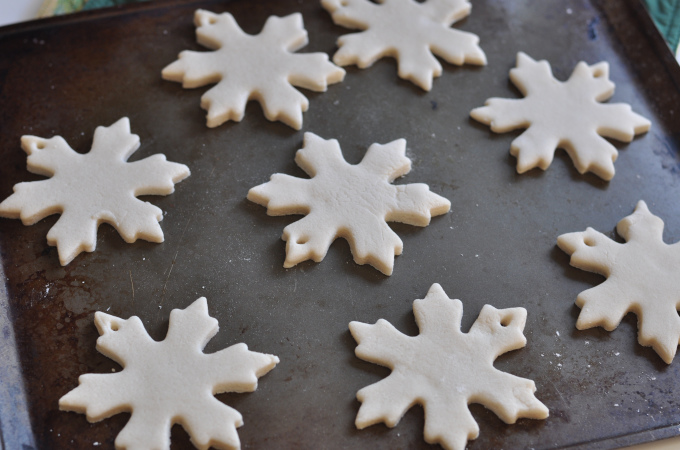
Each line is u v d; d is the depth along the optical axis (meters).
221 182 0.54
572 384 0.50
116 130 0.55
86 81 0.57
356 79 0.58
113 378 0.48
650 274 0.52
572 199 0.55
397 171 0.54
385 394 0.48
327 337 0.50
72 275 0.51
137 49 0.59
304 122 0.56
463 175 0.55
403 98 0.58
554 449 0.48
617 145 0.57
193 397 0.48
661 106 0.58
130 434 0.47
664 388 0.50
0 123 0.56
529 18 0.61
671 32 0.63
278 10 0.61
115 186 0.53
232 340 0.50
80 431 0.48
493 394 0.48
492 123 0.57
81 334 0.50
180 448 0.47
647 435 0.49
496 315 0.50
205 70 0.57
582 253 0.52
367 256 0.52
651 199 0.55
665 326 0.51
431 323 0.50
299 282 0.52
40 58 0.58
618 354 0.51
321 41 0.59
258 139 0.56
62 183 0.53
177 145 0.55
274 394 0.49
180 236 0.53
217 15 0.59
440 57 0.59
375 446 0.48
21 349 0.50
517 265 0.53
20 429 0.48
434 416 0.48
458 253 0.53
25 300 0.51
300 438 0.48
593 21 0.62
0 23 0.61
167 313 0.51
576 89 0.58
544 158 0.55
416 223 0.53
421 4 0.61
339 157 0.54
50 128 0.56
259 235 0.53
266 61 0.57
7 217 0.53
